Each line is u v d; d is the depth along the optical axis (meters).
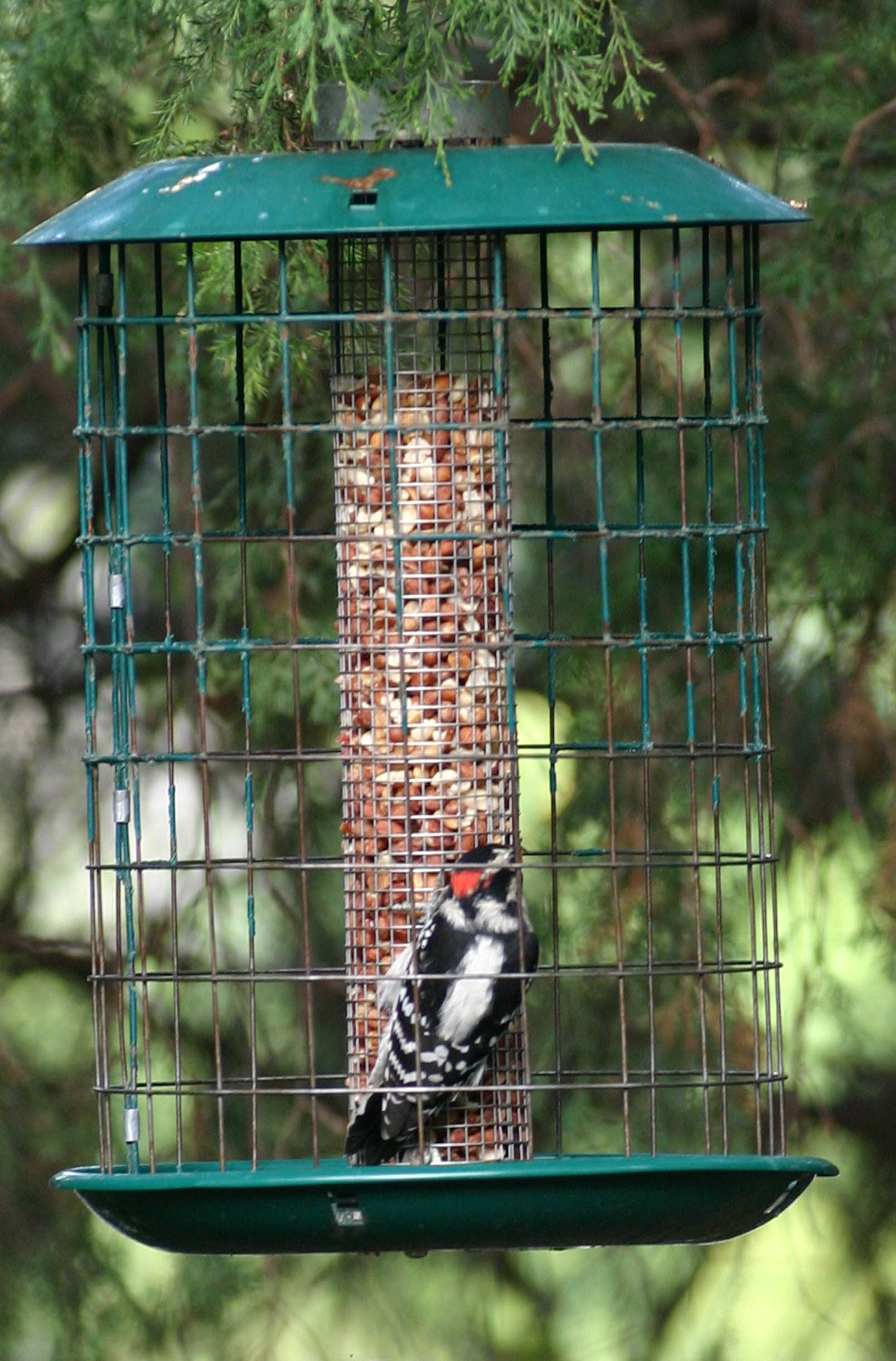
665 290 13.30
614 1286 14.02
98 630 14.73
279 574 13.21
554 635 9.34
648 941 8.26
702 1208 7.61
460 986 8.12
